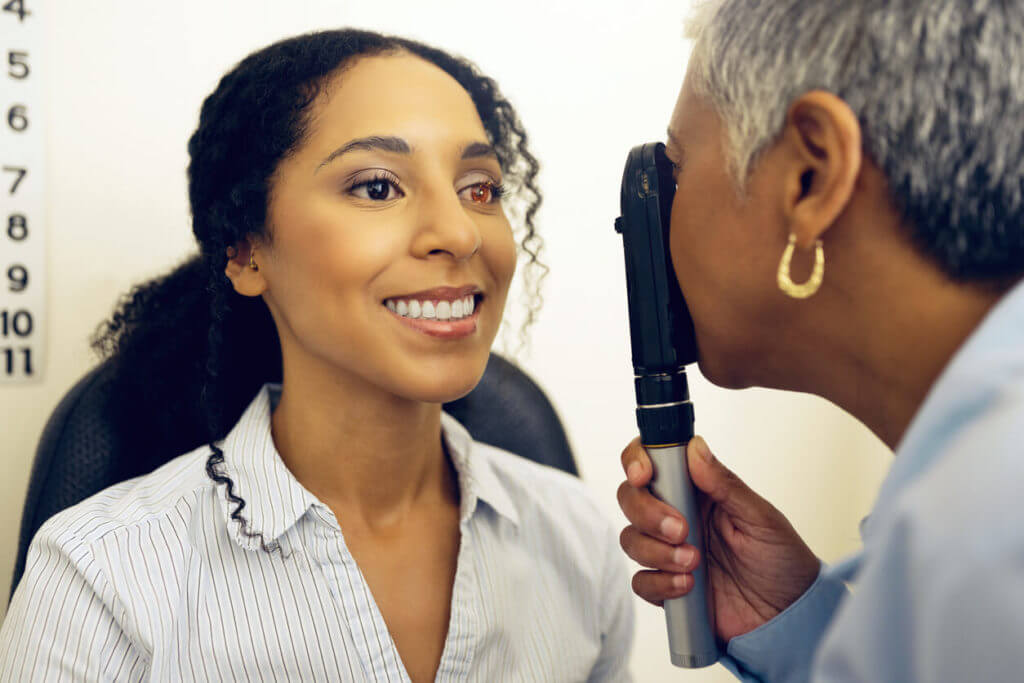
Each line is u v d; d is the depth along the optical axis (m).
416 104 0.67
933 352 0.47
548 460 1.07
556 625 0.81
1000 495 0.30
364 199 0.66
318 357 0.70
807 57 0.46
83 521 0.69
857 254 0.47
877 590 0.34
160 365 0.90
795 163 0.48
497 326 0.73
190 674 0.66
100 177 1.05
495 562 0.79
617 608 0.90
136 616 0.65
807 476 1.59
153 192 1.08
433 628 0.73
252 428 0.76
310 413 0.72
